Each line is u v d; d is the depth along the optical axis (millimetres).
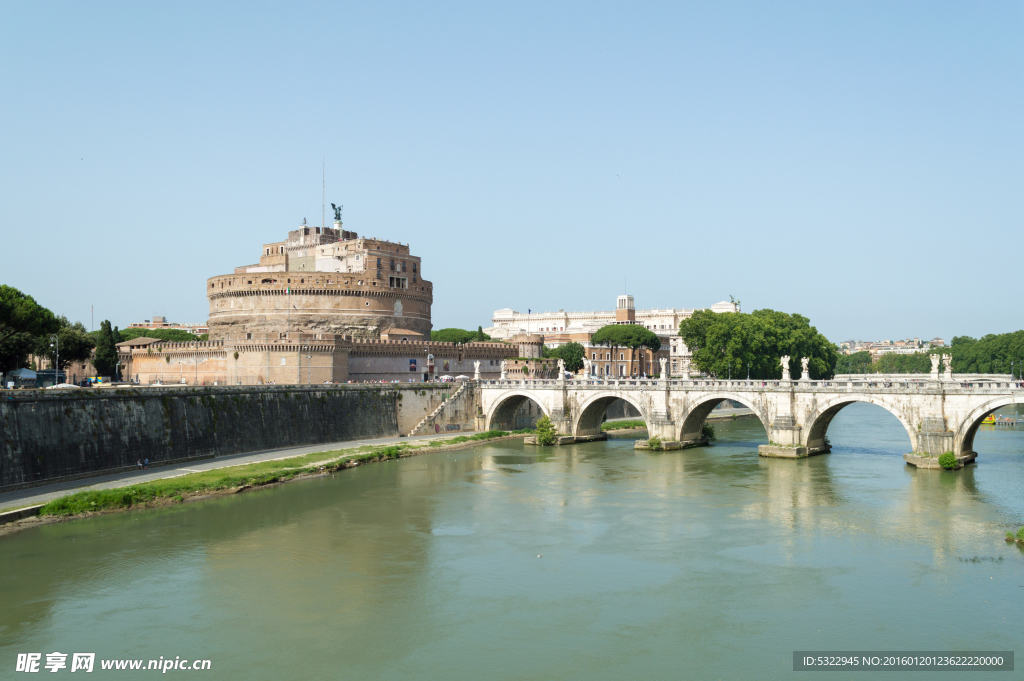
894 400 110062
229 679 47438
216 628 54156
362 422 142750
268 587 61812
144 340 188125
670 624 55062
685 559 68812
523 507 88188
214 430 113688
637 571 65812
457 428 157000
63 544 71500
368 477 106625
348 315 194875
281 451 122062
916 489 93750
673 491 96312
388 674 48094
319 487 98875
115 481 92312
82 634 53000
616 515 84312
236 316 196000
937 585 61375
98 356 170625
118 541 72750
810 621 55219
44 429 88938
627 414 197625
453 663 49531
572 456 126375
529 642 52406
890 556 68562
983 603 57688
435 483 102250
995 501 87062
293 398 129625
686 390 132250
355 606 58219
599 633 53719
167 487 90062
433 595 60406
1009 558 67438
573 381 149250
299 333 161250
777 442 120812
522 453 130250
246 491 95688
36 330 117438
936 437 105812
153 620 55312
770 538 74688
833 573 64562
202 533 75938
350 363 167000
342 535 76250
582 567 66875
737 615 56406
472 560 68750
